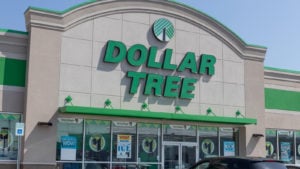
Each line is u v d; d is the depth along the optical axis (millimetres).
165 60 24781
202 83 25969
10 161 21234
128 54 23938
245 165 13047
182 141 25281
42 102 21797
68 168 22188
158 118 23984
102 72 23328
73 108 21594
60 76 22359
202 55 26000
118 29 23953
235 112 26828
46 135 21688
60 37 22578
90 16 23375
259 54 28188
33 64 21812
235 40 27375
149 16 24859
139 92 24094
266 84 28938
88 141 22859
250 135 27172
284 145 29062
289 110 29562
